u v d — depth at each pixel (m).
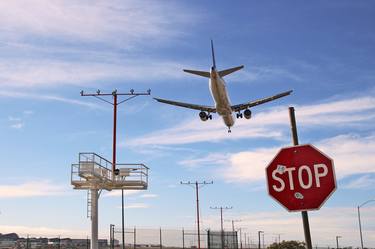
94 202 42.59
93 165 40.28
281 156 8.55
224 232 80.00
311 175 8.29
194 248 77.44
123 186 45.34
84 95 48.00
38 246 63.09
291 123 9.42
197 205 87.06
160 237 73.50
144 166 45.69
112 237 66.00
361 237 92.56
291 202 8.34
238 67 47.00
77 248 65.56
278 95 51.19
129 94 49.28
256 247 110.25
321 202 8.16
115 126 48.03
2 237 80.25
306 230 8.32
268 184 8.55
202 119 52.16
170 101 52.34
